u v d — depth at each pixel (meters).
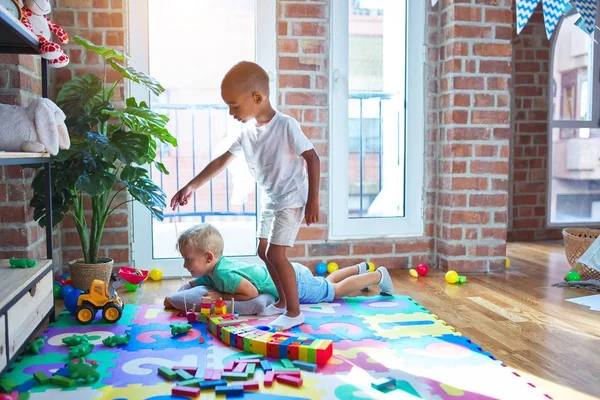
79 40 2.33
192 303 2.19
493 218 3.03
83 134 2.32
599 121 4.46
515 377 1.54
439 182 3.13
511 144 4.30
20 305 1.59
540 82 4.30
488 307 2.30
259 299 2.18
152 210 2.41
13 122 1.84
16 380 1.50
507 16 2.97
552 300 2.41
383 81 3.10
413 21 3.06
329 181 3.03
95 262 2.49
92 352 1.72
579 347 1.81
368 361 1.65
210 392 1.44
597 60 4.42
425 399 1.40
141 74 2.48
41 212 2.28
